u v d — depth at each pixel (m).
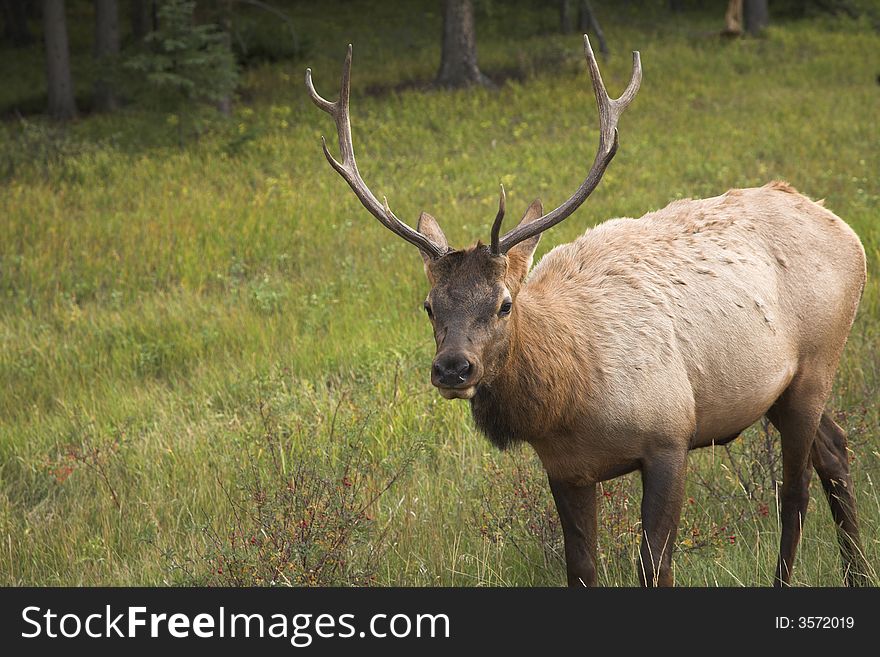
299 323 24.44
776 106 48.62
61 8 56.66
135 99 47.03
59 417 20.22
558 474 11.74
